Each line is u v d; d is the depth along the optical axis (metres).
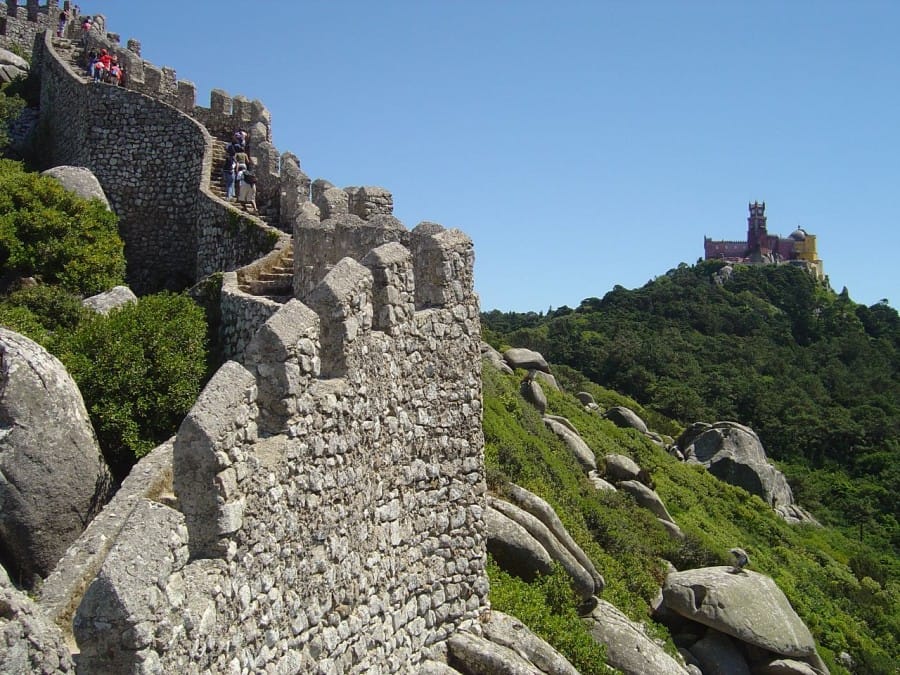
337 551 9.41
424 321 11.91
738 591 21.67
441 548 11.95
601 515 23.30
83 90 27.38
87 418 11.95
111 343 13.59
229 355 16.09
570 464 28.06
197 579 7.09
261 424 8.59
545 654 12.55
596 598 17.38
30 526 10.79
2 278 18.72
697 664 20.31
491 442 21.80
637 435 44.28
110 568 6.36
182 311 15.68
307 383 9.05
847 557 42.84
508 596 14.52
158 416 13.34
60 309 16.75
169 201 25.84
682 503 35.84
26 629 6.04
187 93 27.59
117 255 20.86
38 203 19.91
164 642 6.48
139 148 26.27
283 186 22.97
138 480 8.71
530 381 35.00
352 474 9.87
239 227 21.95
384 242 14.00
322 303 9.82
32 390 11.12
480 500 12.69
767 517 41.72
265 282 17.47
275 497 8.27
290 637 8.40
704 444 52.19
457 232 12.95
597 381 74.44
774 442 65.06
